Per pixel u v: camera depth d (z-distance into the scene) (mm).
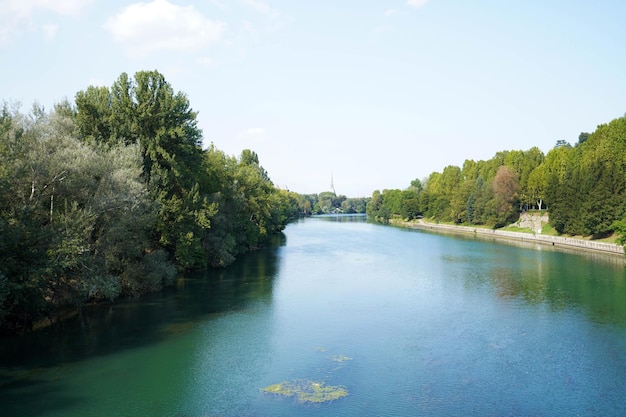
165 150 54844
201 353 31062
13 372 27656
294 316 40250
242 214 82250
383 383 26391
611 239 85750
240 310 42125
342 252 87125
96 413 22812
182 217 53531
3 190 30344
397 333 35438
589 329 36312
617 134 91188
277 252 87188
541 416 22703
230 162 87500
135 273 46281
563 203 96188
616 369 28438
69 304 39594
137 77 55000
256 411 23031
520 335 34875
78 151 36781
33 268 30281
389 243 104812
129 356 30406
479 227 140250
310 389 25578
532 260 73438
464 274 61094
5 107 36312
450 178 172125
